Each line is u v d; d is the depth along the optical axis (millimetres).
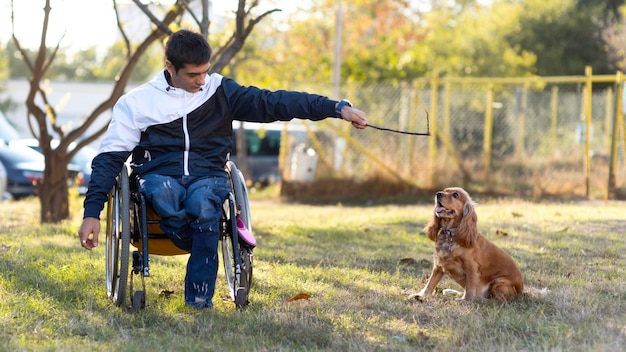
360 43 23484
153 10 13016
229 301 5242
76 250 7012
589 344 4145
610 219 9766
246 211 4988
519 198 13820
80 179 16609
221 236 5020
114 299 5023
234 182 5000
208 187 4707
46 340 4215
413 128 15195
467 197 5406
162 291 5379
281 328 4480
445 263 5434
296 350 4117
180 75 4746
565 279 6121
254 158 19891
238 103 4957
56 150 10953
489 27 27812
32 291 5312
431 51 26234
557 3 27609
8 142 16797
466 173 14938
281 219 10953
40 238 7844
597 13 26891
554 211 10875
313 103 4906
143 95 4809
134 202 4852
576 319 4762
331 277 6094
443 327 4594
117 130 4762
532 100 22281
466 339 4340
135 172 4883
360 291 5637
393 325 4648
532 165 16500
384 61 22453
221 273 6227
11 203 14305
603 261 6938
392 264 6855
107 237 5340
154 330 4480
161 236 4910
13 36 10633
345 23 21984
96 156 4750
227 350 4078
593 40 26625
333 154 16156
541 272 6430
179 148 4844
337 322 4652
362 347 4121
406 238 8375
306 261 6883
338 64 17938
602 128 21391
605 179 14258
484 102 21609
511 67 26500
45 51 10547
